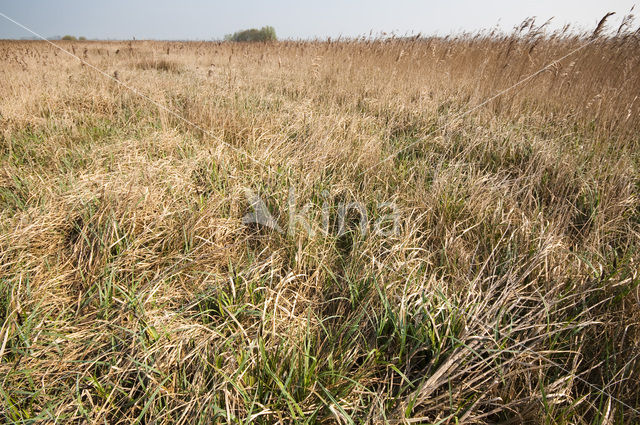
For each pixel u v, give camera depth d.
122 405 1.50
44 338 1.74
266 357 1.65
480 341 1.67
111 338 1.72
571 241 2.59
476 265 2.27
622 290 1.95
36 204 2.64
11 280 1.92
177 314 1.88
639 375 1.58
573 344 1.75
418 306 1.88
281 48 12.48
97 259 2.12
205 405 1.45
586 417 1.56
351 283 2.06
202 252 2.38
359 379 1.62
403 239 2.43
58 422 1.42
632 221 2.81
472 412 1.55
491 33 8.63
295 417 1.37
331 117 4.68
